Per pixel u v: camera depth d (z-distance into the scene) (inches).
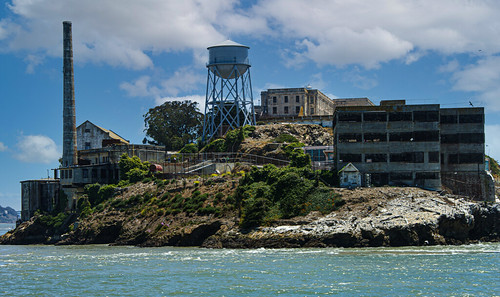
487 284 2839.6
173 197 5260.8
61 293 2795.3
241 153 6225.4
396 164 5251.0
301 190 4741.6
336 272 3139.8
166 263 3558.1
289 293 2701.8
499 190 5969.5
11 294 2797.7
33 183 6550.2
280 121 7372.1
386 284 2847.0
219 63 7140.8
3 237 6250.0
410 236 4264.3
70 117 6756.9
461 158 5516.7
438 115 5270.7
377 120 5295.3
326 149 6117.1
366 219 4387.3
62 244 5428.2
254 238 4384.8
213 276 3085.6
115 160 6481.3
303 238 4281.5
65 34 6850.4
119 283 2972.4
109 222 5246.1
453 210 4554.6
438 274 3070.9
